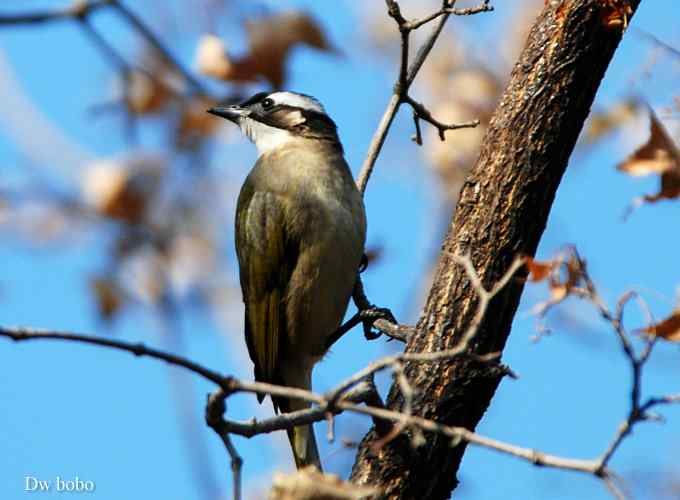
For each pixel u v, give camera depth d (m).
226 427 6.27
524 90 8.21
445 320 8.09
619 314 6.62
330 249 10.85
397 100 10.10
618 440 5.73
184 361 6.04
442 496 8.08
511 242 8.08
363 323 10.59
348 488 6.20
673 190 8.03
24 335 5.73
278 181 11.12
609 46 8.13
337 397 6.11
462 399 7.98
